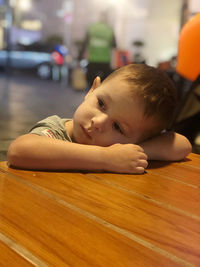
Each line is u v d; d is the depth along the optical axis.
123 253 0.48
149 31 6.92
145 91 0.93
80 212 0.61
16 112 3.09
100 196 0.71
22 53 7.89
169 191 0.79
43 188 0.73
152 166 1.01
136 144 1.02
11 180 0.76
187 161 1.10
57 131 0.98
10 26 8.26
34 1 8.70
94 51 4.93
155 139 1.07
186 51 1.77
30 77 7.71
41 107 3.52
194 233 0.57
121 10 7.13
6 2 8.27
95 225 0.56
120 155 0.89
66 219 0.58
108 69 5.01
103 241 0.51
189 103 1.84
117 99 0.92
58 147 0.85
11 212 0.59
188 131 1.94
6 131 2.23
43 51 7.81
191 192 0.79
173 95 1.02
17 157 0.84
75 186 0.76
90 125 0.94
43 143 0.85
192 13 3.69
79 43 6.93
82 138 0.96
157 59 6.78
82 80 5.50
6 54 8.07
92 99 0.96
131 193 0.75
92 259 0.46
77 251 0.48
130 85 0.93
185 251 0.50
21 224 0.54
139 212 0.64
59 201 0.66
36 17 8.84
